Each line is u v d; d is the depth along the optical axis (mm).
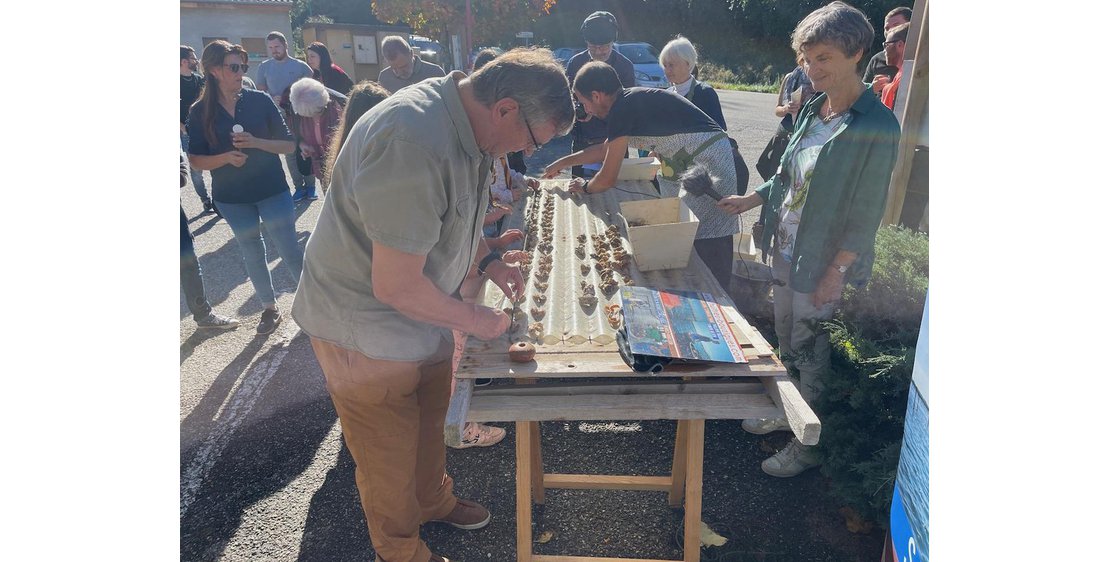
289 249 3354
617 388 1484
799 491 2184
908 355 1809
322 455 2469
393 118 1210
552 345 1547
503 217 2732
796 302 2070
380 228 1206
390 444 1536
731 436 2506
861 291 1931
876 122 1713
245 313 3730
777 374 1401
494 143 1337
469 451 2516
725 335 1528
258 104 3076
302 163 4348
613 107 2547
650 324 1539
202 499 2242
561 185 3113
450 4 10633
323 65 6309
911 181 2297
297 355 3225
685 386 1481
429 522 2121
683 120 2471
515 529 2086
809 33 1731
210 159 3031
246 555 1999
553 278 1939
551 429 2635
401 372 1455
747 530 2021
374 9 10938
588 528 2082
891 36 2883
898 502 1356
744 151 5008
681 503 2150
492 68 1263
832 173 1780
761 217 2623
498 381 1622
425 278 1309
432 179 1213
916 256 1941
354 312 1386
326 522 2129
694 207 2502
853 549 1932
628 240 2203
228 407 2781
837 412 2031
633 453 2465
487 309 1444
